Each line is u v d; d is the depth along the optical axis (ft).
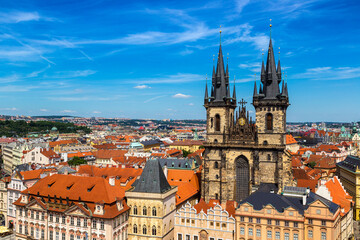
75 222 388.16
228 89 511.40
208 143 506.48
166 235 406.21
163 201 399.24
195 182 553.23
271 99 473.67
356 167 554.46
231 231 367.04
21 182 504.84
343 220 383.04
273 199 367.04
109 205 380.37
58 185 423.64
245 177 494.18
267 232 352.69
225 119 502.38
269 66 483.51
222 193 498.69
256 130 482.28
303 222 337.93
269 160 476.54
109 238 370.53
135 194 403.95
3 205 542.16
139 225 403.34
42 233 411.13
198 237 382.01
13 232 499.10
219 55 518.78
